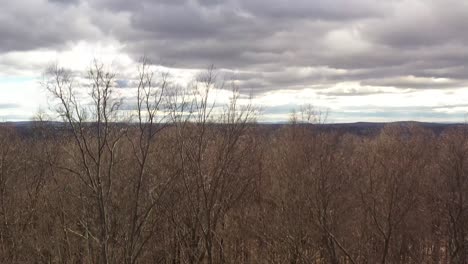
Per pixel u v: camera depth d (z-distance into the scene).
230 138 21.97
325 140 23.23
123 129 18.73
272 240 22.38
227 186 22.00
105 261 17.94
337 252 21.41
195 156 21.20
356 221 21.84
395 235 21.81
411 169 22.61
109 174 18.27
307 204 21.36
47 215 22.30
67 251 20.75
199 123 21.44
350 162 22.97
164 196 20.84
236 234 22.91
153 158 20.92
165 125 20.02
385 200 21.47
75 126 17.97
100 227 18.94
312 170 21.52
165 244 21.67
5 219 22.75
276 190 23.14
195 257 21.09
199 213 21.25
